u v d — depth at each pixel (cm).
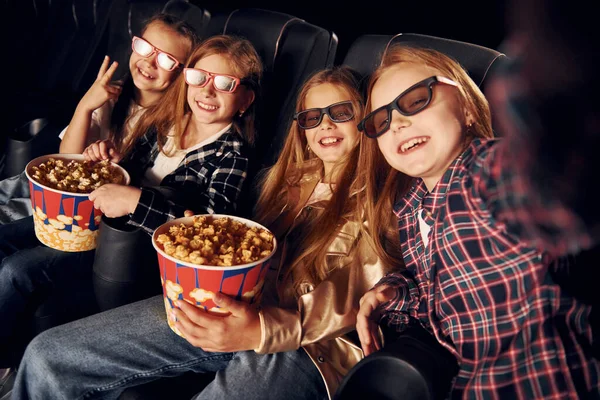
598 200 46
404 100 88
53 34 215
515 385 77
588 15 40
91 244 122
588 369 76
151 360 105
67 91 204
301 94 121
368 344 91
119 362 104
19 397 105
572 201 46
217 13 168
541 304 75
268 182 128
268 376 98
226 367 103
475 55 116
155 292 122
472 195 75
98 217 119
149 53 144
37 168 120
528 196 50
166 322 109
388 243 107
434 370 75
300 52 146
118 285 113
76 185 119
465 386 81
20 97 191
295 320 98
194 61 130
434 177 94
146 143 143
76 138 143
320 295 101
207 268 87
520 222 58
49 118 163
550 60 42
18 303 124
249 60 132
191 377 110
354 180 112
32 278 124
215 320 92
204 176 133
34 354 103
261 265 92
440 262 85
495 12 194
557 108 43
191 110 138
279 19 152
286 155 126
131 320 108
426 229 96
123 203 113
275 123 147
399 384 75
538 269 74
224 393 96
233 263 90
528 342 76
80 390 102
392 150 90
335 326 99
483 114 93
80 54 206
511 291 76
